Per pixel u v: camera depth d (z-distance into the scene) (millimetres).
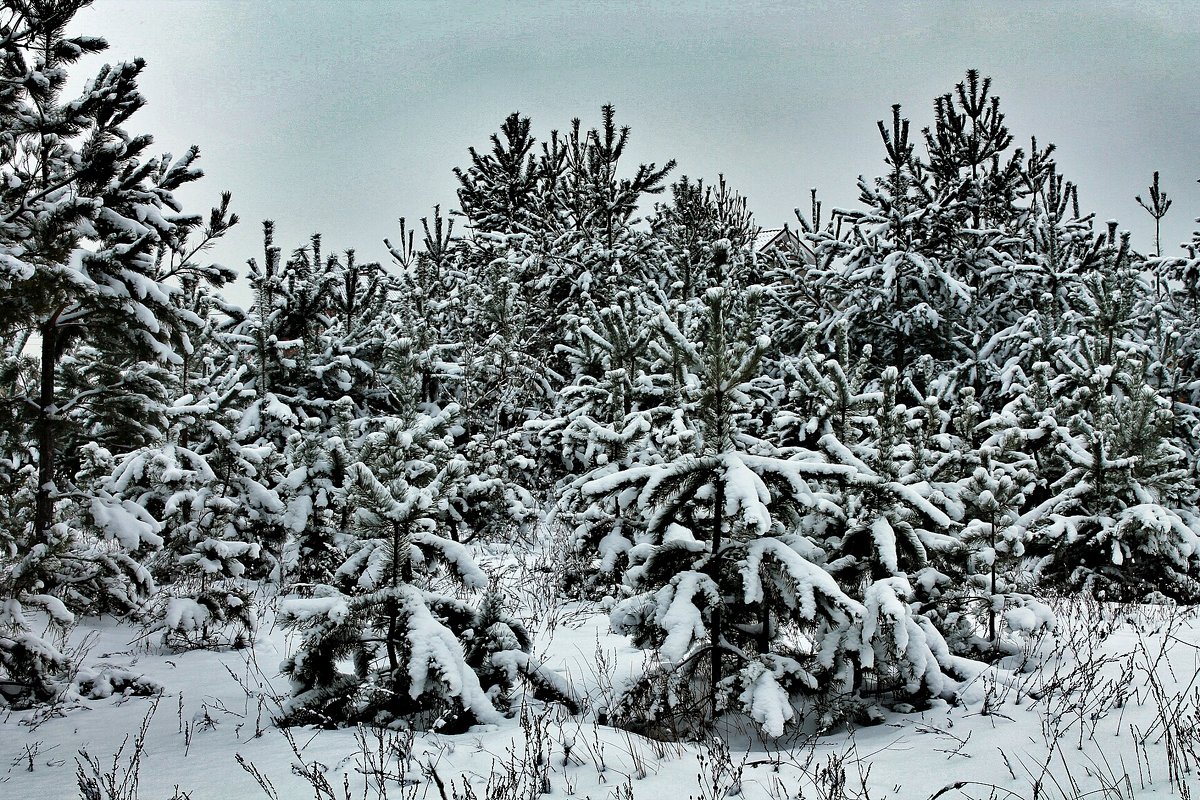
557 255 19109
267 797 4035
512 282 17578
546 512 13422
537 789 4148
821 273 18172
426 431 6629
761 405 12023
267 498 9867
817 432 8750
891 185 17578
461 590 9086
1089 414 9867
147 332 8656
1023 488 8477
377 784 4160
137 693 6238
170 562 9344
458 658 5082
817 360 8984
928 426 8484
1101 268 15906
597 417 11805
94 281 8047
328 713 5246
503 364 15375
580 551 6754
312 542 10227
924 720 5090
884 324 17516
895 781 4184
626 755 4656
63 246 7203
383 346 15359
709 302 5680
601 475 9211
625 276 17828
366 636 5473
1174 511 9688
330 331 16109
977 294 17922
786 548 5199
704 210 21719
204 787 4188
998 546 6848
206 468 9680
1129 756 4242
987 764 4301
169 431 10492
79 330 8625
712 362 5570
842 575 5613
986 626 6949
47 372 8367
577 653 7125
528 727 4711
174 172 9125
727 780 4250
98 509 8180
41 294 6871
